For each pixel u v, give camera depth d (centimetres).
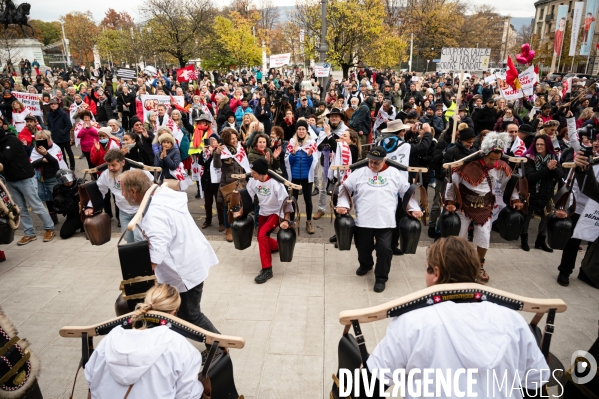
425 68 5112
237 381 352
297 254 604
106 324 223
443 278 190
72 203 652
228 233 650
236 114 1208
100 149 715
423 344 169
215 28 3362
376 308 188
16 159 600
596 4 2594
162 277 339
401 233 478
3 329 224
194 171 874
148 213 309
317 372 363
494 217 534
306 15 2691
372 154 451
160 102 1155
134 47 3453
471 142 567
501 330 169
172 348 196
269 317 444
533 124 980
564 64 3722
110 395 195
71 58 5978
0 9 3772
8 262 580
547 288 507
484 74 2861
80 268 562
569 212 493
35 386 243
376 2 2605
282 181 495
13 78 2684
